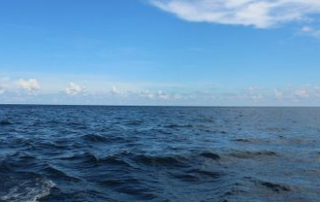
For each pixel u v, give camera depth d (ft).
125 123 161.99
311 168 51.62
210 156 59.06
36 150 64.54
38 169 45.75
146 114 304.50
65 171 45.42
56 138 86.12
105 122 167.84
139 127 134.41
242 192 37.45
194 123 167.63
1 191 34.55
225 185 40.52
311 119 237.86
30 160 52.24
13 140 79.51
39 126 131.03
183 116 264.72
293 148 73.77
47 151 63.87
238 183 41.19
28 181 38.93
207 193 37.17
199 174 46.26
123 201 33.73
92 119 197.77
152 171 47.57
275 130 129.80
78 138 85.97
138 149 67.00
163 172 47.19
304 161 57.36
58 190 35.78
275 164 54.34
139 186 39.42
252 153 64.03
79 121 172.76
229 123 173.47
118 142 80.18
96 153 60.64
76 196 34.24
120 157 55.88
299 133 116.78
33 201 31.71
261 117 267.80
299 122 194.59
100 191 36.81
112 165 50.21
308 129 137.90
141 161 53.72
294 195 36.88
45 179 40.04
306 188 39.65
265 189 38.93
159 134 103.60
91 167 48.96
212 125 153.89
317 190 38.99
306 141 89.20
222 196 35.86
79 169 47.60
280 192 37.88
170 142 81.51
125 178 42.75
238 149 68.54
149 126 141.18
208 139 89.92
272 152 65.92
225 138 93.35
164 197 35.45
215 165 52.34
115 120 189.67
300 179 44.14
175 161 54.13
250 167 51.65
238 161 56.18
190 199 34.88
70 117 219.41
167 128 130.72
